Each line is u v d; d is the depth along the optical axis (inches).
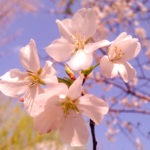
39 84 6.1
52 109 5.6
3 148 20.5
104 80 20.7
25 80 6.1
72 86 5.4
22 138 20.8
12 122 21.2
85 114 5.6
